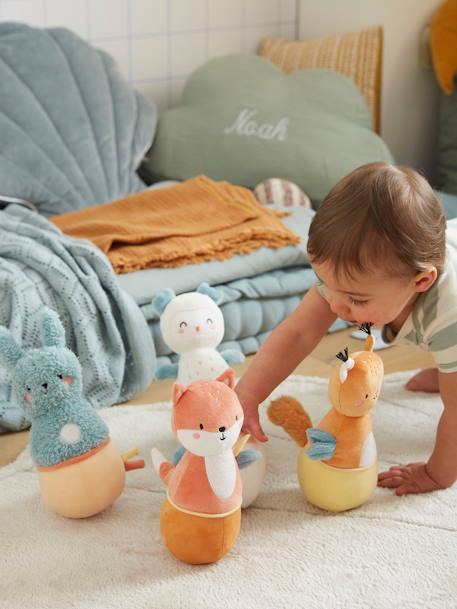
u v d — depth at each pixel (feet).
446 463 3.93
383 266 3.43
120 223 5.84
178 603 3.30
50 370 3.75
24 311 4.82
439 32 7.55
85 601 3.33
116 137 7.23
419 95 8.14
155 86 8.29
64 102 6.93
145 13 8.00
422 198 3.49
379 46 7.68
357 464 3.74
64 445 3.73
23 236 5.26
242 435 3.96
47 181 6.67
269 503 3.96
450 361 3.82
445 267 3.81
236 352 4.43
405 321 3.96
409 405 4.85
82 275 5.01
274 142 7.22
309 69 7.89
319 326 4.22
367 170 3.52
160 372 4.35
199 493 3.41
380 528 3.73
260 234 5.81
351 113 7.48
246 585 3.39
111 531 3.79
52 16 7.54
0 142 6.56
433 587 3.35
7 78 6.73
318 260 3.54
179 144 7.48
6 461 4.47
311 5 8.66
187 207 6.28
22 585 3.43
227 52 8.64
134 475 4.24
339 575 3.43
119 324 5.19
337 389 3.64
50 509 3.95
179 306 4.22
